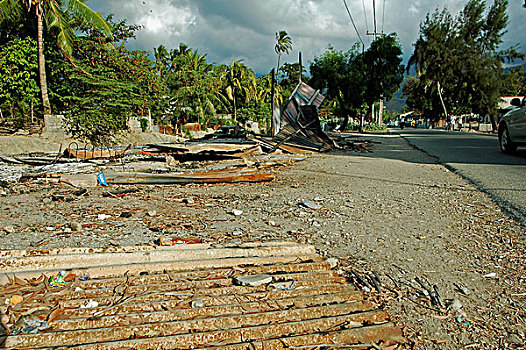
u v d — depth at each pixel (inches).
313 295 98.7
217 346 78.5
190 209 186.9
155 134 900.0
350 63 1336.1
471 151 478.3
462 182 261.6
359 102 1342.3
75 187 247.3
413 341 82.7
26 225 154.3
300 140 532.1
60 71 720.3
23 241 132.6
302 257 122.2
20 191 231.0
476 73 1653.5
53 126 658.8
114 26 865.5
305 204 193.3
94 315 87.4
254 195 222.5
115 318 85.7
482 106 1686.8
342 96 1364.4
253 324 86.6
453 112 2118.6
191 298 95.3
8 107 691.4
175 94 1182.3
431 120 2427.4
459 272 114.9
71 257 111.3
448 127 1823.3
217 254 120.6
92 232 144.8
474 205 195.5
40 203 197.5
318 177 290.0
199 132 1178.0
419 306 96.2
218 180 267.3
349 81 1299.2
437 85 1838.1
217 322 85.7
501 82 1653.5
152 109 986.1
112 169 346.0
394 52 1286.9
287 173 311.3
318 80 1338.6
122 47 863.7
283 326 85.0
